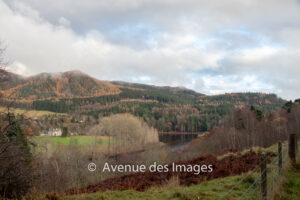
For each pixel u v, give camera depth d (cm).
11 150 1030
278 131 5038
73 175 2622
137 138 7094
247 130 4734
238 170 1065
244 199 632
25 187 1111
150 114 16800
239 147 4406
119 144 6291
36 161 1325
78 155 3516
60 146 3969
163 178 1172
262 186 537
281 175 757
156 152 4212
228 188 769
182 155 3966
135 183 1127
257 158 1250
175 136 11050
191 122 13475
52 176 2275
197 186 877
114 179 1390
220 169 1125
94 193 929
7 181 1011
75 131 8612
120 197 830
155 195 805
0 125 1034
